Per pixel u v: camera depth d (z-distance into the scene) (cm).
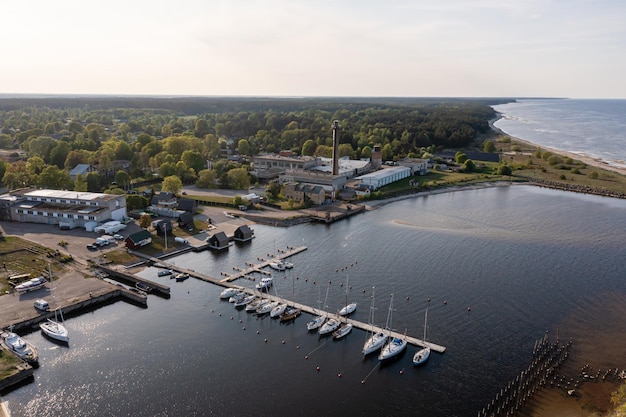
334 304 11062
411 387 8050
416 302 11156
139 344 9244
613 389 8075
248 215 18275
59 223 15712
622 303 11194
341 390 7944
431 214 19438
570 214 19488
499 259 13975
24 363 8262
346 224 17850
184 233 15750
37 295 10862
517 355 9012
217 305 10975
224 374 8306
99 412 7312
